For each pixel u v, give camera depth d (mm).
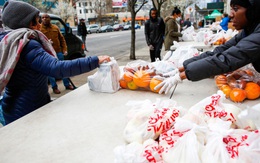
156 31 5484
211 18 20906
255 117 693
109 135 1023
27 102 1500
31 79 1474
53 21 5324
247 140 692
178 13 5355
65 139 1009
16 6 1411
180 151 712
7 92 1531
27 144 983
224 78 1486
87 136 1025
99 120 1186
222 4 22656
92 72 5859
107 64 1580
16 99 1507
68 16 36219
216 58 1165
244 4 1197
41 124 1168
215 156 669
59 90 4453
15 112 1521
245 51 1111
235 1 1236
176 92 1574
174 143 738
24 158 884
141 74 1571
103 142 969
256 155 637
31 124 1172
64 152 910
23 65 1431
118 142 962
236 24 1297
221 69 1162
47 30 4047
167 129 869
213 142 702
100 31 36500
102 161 840
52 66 1355
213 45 3764
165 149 743
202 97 1460
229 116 884
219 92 1012
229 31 3859
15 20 1421
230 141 722
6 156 903
